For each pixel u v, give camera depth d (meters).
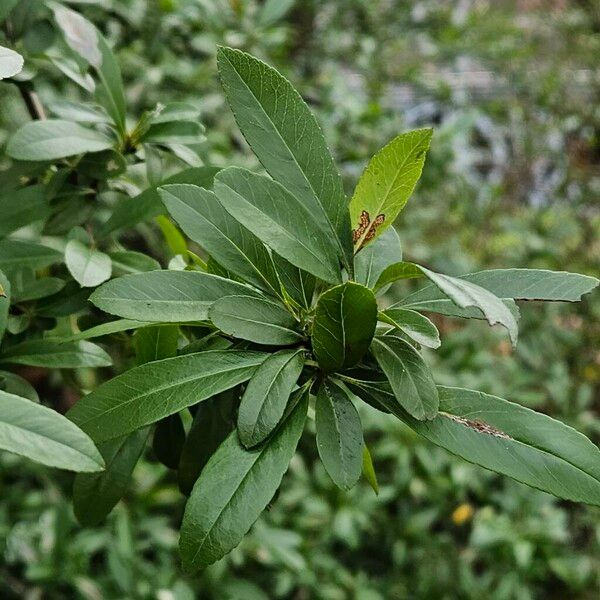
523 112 1.73
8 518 1.03
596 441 1.37
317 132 0.35
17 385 0.39
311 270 0.34
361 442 0.33
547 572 1.19
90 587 0.95
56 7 0.45
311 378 0.34
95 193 0.44
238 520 0.32
